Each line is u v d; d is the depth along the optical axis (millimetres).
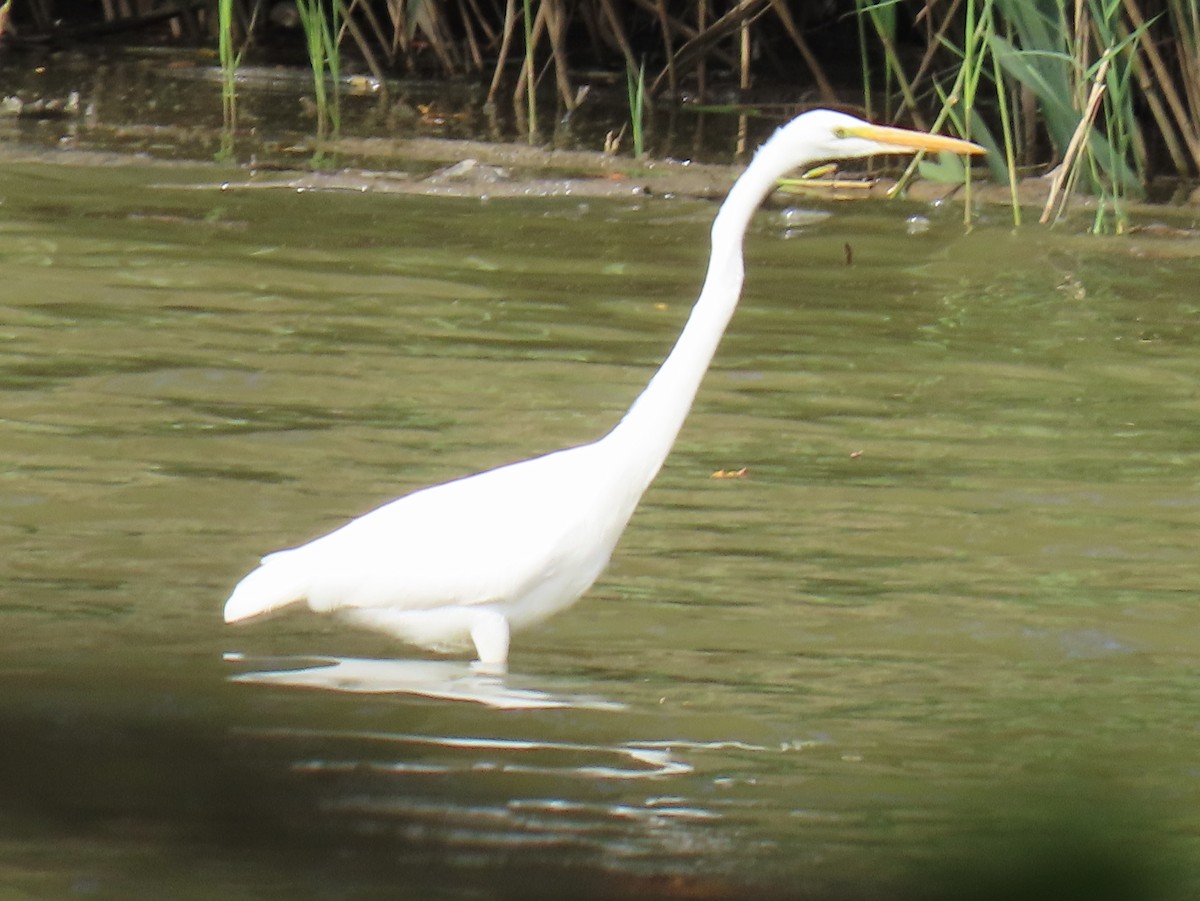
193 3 29469
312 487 10656
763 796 6852
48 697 7582
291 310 14773
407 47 27953
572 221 18781
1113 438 12477
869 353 14539
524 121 24438
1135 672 8461
